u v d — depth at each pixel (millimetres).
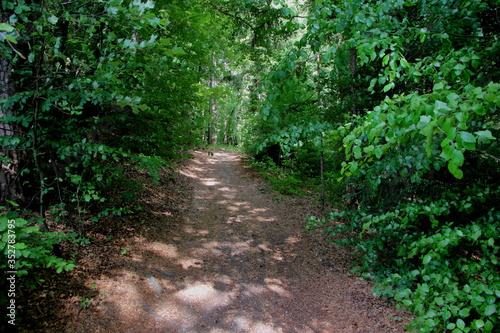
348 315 4980
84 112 5238
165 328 4215
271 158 15766
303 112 6086
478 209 4195
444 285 2340
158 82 6453
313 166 14352
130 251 5832
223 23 7422
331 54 3312
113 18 2875
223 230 8242
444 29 2951
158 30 6391
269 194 12227
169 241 6871
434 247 2500
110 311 4172
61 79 3861
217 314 4785
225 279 5852
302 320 4875
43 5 2869
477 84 2910
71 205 5879
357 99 6215
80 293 4262
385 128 1842
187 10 7406
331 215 5191
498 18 3197
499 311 1657
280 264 6805
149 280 5141
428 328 1855
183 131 8609
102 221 6262
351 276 6340
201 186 12453
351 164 1960
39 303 3768
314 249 7676
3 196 4500
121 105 2900
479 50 2939
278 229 8820
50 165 5207
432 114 1478
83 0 3113
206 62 9094
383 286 4508
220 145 27266
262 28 5223
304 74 4836
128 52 2887
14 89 4160
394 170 3938
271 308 5145
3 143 3391
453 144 1253
